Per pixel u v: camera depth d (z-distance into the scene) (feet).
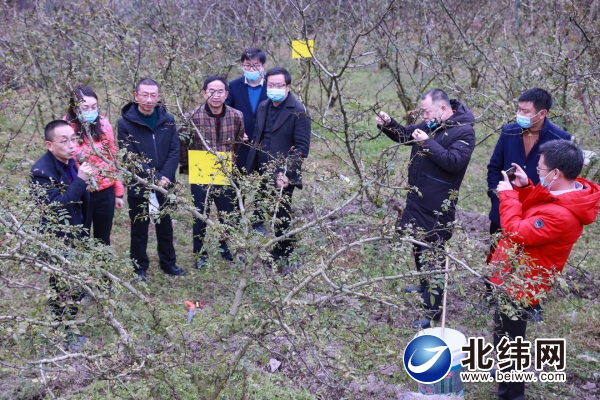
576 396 11.84
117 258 9.26
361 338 9.01
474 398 11.77
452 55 25.63
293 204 12.32
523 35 24.52
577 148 10.47
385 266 10.40
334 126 13.11
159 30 24.63
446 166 12.86
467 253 9.32
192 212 9.79
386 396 11.66
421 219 13.51
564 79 18.61
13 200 9.52
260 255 9.26
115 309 9.41
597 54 16.80
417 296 9.02
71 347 9.90
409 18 27.07
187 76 19.71
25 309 11.80
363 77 35.78
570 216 10.23
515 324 10.87
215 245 9.48
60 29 21.76
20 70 21.52
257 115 16.70
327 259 9.35
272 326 8.93
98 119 13.29
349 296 9.27
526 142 13.25
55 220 9.43
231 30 28.19
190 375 9.09
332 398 9.83
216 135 16.39
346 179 10.23
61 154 12.48
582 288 15.58
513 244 9.57
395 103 30.99
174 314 10.05
